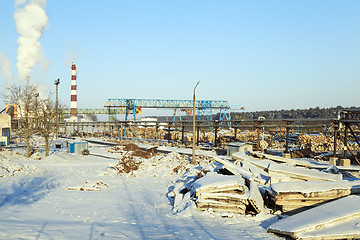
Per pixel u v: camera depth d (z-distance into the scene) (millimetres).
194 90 24047
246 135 60031
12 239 6984
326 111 146125
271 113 171375
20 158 30625
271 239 7727
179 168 22219
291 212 9930
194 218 10086
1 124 57500
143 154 33062
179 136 72000
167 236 7969
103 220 10094
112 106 90562
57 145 46375
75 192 15461
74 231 8281
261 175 13617
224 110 102875
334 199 9898
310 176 12195
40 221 9352
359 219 7863
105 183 17641
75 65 123688
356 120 25719
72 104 122500
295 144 47500
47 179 19438
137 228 8930
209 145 50531
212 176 12578
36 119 37562
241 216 10164
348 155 31203
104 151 42875
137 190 16109
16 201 12477
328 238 7305
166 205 12477
